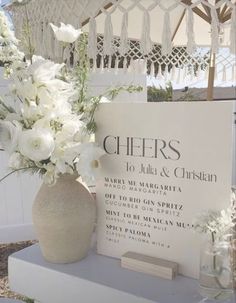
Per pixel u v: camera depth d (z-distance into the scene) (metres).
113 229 1.15
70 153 0.99
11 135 0.94
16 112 1.03
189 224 1.00
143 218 1.09
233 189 1.06
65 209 1.05
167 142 1.01
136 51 1.56
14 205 3.41
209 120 0.93
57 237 1.08
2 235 3.40
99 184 1.16
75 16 1.40
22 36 1.38
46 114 0.97
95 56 1.36
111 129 1.10
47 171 1.03
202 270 0.91
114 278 1.03
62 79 1.11
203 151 0.95
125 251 1.14
